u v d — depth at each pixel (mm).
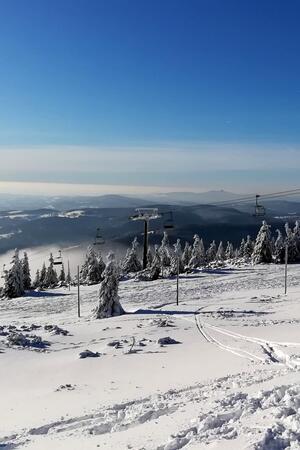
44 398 18516
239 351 25766
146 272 82625
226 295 60375
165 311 48969
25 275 92062
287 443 8273
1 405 18031
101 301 49906
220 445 8617
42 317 57125
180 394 15742
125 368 23969
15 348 32938
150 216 84000
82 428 13000
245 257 103188
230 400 12352
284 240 90688
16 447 11938
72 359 27703
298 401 10695
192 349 28031
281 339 27828
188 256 106250
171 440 9422
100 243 88312
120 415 13422
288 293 57344
